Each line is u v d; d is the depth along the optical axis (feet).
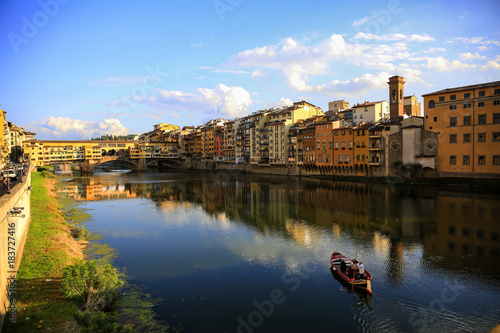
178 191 309.22
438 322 79.20
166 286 99.04
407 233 148.66
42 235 127.03
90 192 303.07
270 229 161.27
